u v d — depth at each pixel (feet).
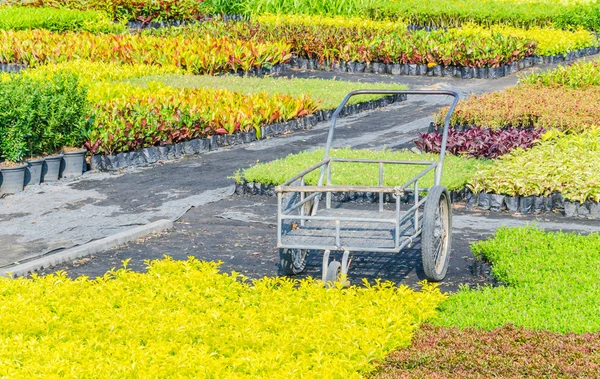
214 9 106.73
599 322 22.70
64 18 93.86
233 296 25.35
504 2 109.40
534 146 44.24
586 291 25.08
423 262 26.66
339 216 28.19
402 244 25.70
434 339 21.90
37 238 34.27
